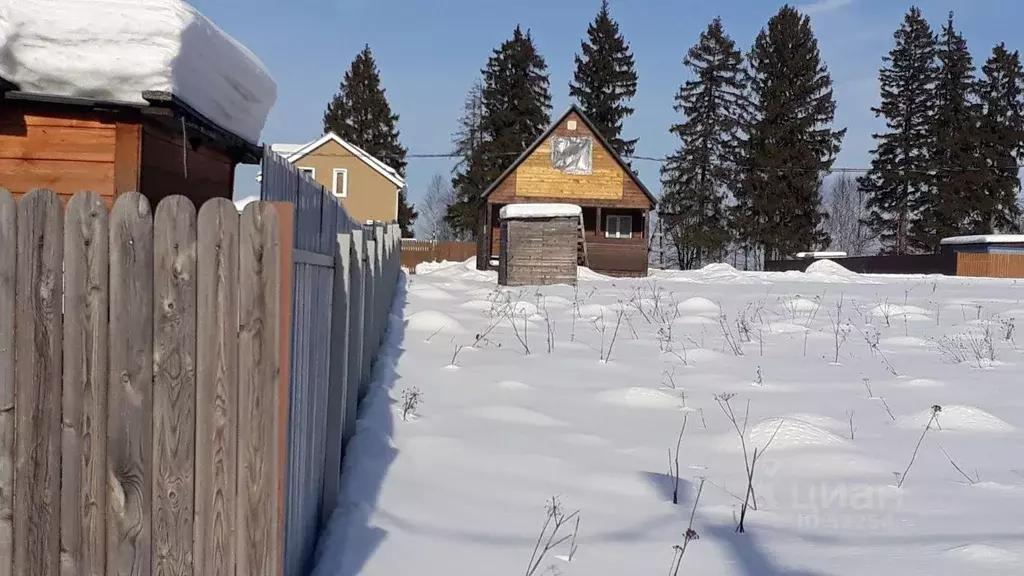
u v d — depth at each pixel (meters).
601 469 4.99
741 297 15.88
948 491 4.63
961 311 13.77
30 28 4.18
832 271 26.17
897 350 9.72
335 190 41.19
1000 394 7.27
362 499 4.27
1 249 2.38
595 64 54.97
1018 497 4.51
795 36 52.25
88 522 2.49
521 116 56.09
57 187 4.44
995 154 51.00
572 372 8.02
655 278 23.47
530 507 4.32
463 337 9.67
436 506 4.27
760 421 6.15
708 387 7.53
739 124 53.34
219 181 5.81
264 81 5.61
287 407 2.67
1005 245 34.50
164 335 2.54
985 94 52.72
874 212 55.38
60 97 4.23
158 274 2.54
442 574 3.41
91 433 2.49
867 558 3.60
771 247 51.31
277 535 2.63
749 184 51.25
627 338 10.24
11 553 2.42
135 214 2.51
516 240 19.47
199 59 4.55
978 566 3.46
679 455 5.37
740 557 3.65
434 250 45.75
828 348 9.79
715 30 53.88
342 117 61.03
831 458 5.22
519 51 56.31
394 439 5.34
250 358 2.60
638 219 31.86
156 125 4.69
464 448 5.27
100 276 2.48
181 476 2.57
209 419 2.58
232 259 2.59
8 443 2.41
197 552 2.58
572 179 30.67
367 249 6.46
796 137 51.56
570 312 12.72
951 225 50.59
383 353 8.01
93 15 4.20
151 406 2.53
